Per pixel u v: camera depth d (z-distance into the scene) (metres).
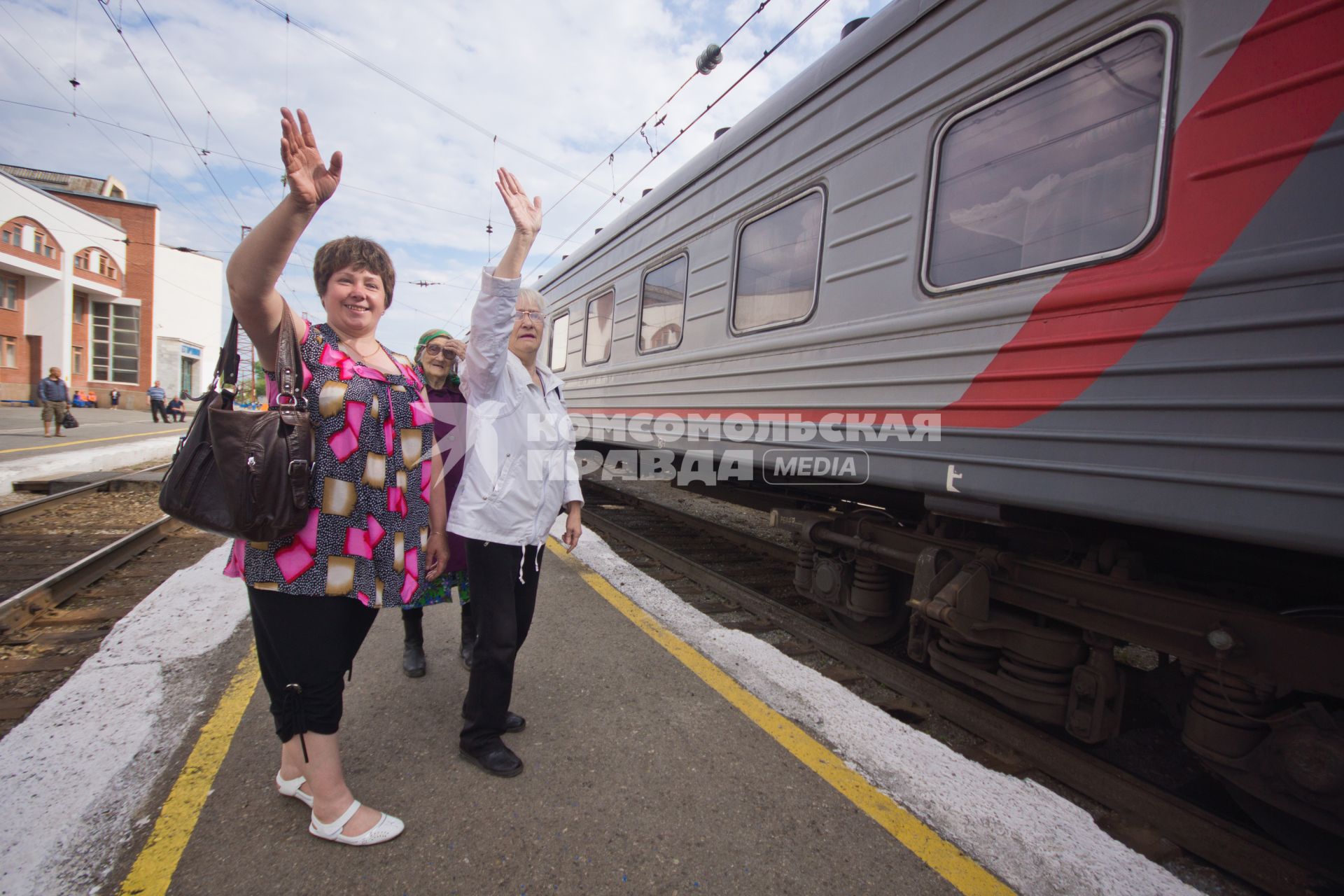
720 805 2.00
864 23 2.95
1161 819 2.02
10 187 22.44
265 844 1.75
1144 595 2.11
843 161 3.00
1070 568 2.32
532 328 2.20
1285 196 1.56
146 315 29.80
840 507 3.86
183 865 1.66
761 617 3.86
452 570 2.72
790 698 2.65
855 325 2.88
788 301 3.36
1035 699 2.43
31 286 24.58
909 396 2.58
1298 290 1.53
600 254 6.05
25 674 2.79
